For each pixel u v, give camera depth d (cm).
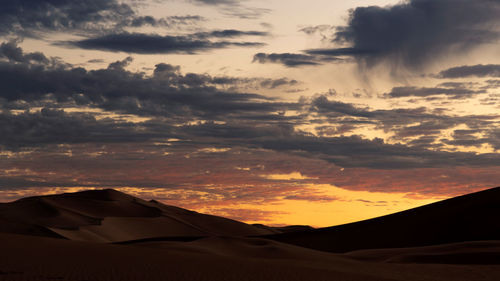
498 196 10919
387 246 10288
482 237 9494
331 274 3569
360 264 5231
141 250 4256
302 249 7412
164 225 18388
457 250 6812
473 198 11275
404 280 3941
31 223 13588
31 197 17750
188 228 19200
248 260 4162
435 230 10269
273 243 7588
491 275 4556
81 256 3616
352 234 11388
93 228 15012
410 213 11669
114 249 4134
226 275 3184
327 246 11050
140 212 19175
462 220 10275
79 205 17838
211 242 7400
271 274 3344
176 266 3431
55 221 14400
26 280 2686
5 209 15475
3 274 2794
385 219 11769
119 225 16762
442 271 4772
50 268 3047
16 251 3603
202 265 3566
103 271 3061
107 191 19975
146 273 3084
